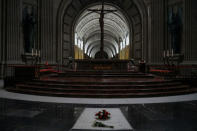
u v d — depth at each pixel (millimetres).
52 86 8188
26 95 7465
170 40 13711
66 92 7539
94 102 6094
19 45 13453
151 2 15055
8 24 13172
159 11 14492
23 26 13695
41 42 14781
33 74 9992
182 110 5031
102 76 11438
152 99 6750
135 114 4590
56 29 18891
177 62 12898
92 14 29766
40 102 6016
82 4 23266
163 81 9023
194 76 11344
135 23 22484
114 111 4891
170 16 13766
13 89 8422
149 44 16750
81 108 5203
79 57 36500
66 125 3688
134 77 11539
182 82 10352
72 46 23016
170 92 7793
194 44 12047
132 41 23094
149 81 8688
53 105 5570
